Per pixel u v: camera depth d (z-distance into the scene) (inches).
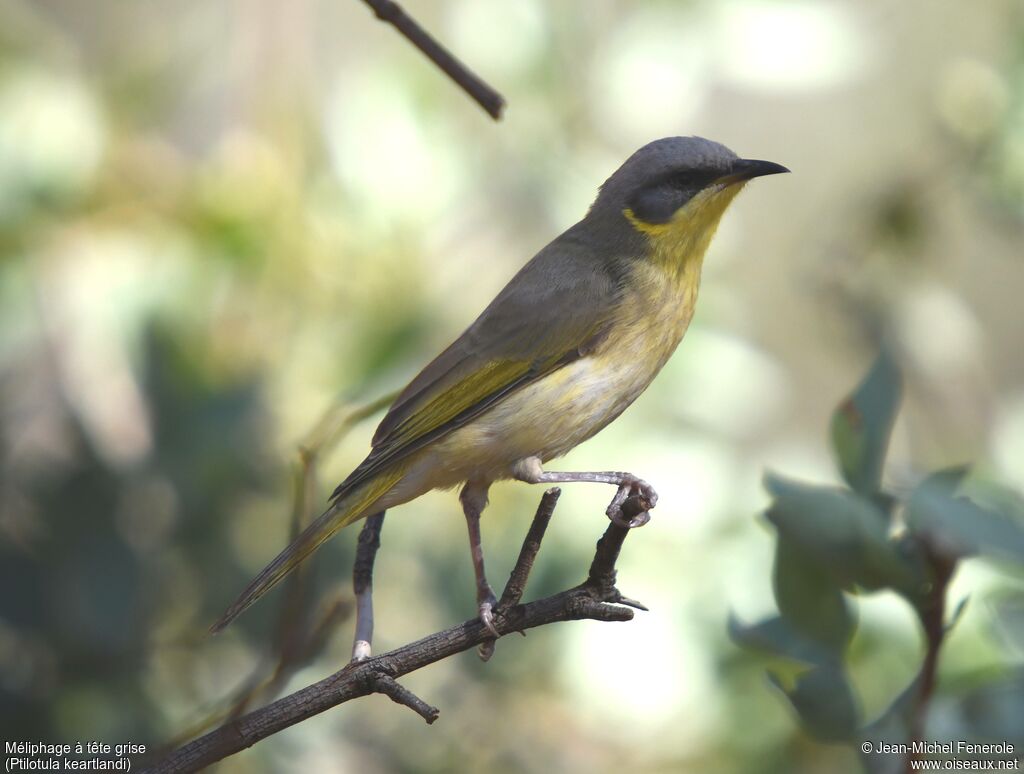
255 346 450.0
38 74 455.8
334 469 441.4
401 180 469.1
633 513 270.5
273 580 319.6
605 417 394.3
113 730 383.9
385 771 452.8
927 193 533.3
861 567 203.8
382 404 300.2
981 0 655.8
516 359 380.5
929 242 535.2
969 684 231.1
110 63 493.4
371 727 457.4
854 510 203.2
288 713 258.8
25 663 388.5
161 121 477.1
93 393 445.7
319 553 430.6
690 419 474.0
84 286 438.9
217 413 417.1
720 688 432.8
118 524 402.0
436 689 459.5
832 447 216.2
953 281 620.4
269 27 508.7
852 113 687.1
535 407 379.6
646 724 432.5
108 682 391.2
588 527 456.4
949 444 513.0
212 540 413.4
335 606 273.7
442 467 377.4
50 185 446.6
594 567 275.6
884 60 658.2
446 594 452.1
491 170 493.7
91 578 394.0
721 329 489.1
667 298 398.9
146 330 432.5
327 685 261.7
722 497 458.6
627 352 390.6
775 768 422.0
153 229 454.6
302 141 489.4
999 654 330.6
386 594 459.8
